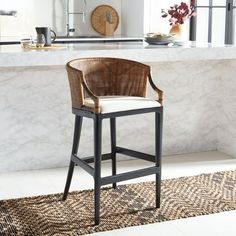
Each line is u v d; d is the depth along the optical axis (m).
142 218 4.06
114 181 3.97
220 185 4.67
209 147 5.71
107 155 4.43
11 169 5.05
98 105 3.86
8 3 7.18
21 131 5.02
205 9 7.21
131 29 7.52
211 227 3.95
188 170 5.07
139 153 4.27
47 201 4.34
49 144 5.12
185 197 4.41
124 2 7.67
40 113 5.05
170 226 3.96
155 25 7.22
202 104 5.59
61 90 5.07
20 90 4.95
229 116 5.53
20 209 4.20
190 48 4.97
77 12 7.57
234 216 4.12
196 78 5.52
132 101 4.01
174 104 5.48
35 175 4.95
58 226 3.94
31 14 7.33
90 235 3.84
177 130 5.55
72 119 5.16
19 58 4.48
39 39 4.94
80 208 4.22
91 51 4.66
